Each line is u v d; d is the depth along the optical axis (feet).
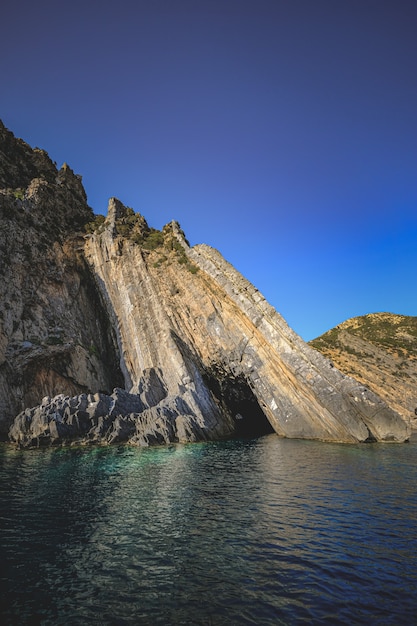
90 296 194.39
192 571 34.22
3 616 27.48
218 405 154.71
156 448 108.37
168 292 179.52
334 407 124.16
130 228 222.48
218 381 161.17
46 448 108.37
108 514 50.01
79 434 117.50
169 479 70.03
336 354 299.79
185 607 28.55
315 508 51.93
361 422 121.19
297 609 28.19
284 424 137.49
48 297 169.27
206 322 165.78
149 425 122.31
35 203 196.03
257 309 155.02
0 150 214.28
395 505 53.21
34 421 116.37
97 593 30.63
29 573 33.96
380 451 102.42
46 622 26.78
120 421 121.39
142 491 61.52
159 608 28.43
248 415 177.88
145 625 26.40
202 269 185.57
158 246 211.00
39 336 153.17
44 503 55.01
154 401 142.20
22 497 58.18
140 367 163.43
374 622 26.61
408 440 123.34
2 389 132.05
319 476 71.87
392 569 34.45
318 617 27.20
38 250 178.70
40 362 146.51
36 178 214.48
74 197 237.86
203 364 160.04
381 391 232.73
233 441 125.70
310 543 40.19
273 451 102.99
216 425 141.49
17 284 159.02
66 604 29.07
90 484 66.39
